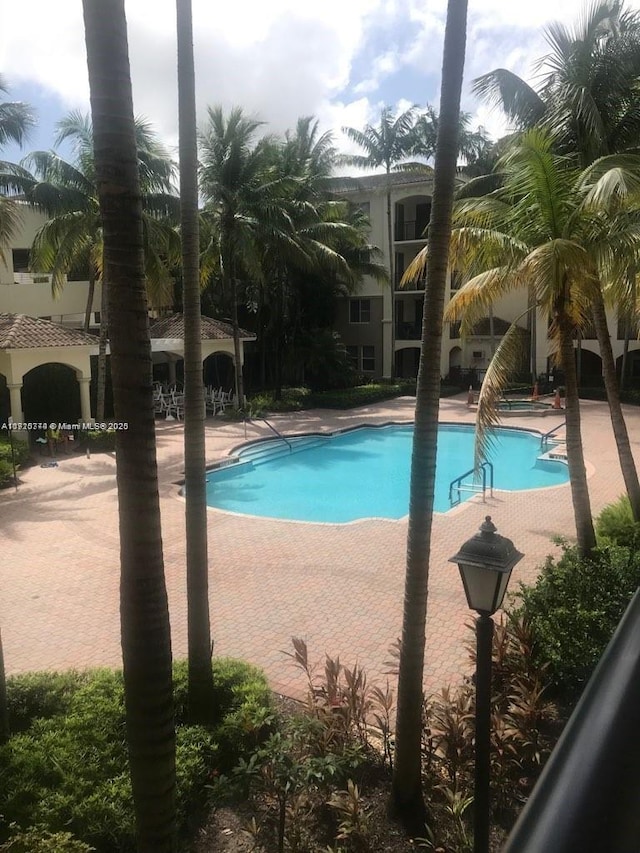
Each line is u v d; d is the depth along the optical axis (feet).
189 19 19.58
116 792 17.33
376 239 128.47
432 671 26.71
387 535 44.09
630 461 39.83
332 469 71.87
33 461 65.10
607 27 41.34
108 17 10.68
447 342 127.34
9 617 31.96
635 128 41.14
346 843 16.74
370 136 113.60
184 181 20.27
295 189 94.89
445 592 34.30
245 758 19.72
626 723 2.15
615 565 30.01
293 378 118.11
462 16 15.55
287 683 25.98
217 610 32.63
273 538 43.52
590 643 23.45
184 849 16.92
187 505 20.83
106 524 46.21
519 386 109.70
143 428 11.62
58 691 22.17
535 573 36.91
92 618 31.81
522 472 69.92
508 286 33.63
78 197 70.79
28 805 16.79
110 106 10.85
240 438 78.74
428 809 18.10
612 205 32.27
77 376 74.23
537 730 20.39
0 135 64.80
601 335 39.65
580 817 1.91
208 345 95.86
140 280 11.48
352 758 17.98
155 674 11.93
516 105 43.75
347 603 33.30
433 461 16.84
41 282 92.53
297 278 114.01
